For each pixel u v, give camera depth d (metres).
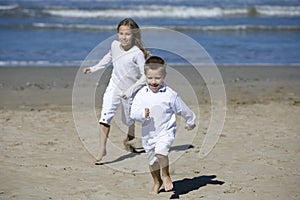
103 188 11.47
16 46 35.53
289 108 20.03
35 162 13.24
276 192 11.28
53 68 28.89
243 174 12.48
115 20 51.09
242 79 26.45
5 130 16.38
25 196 10.90
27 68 28.78
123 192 11.23
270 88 24.42
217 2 63.19
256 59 32.44
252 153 14.16
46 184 11.66
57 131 16.33
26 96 22.41
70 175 12.31
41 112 19.08
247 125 17.20
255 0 65.69
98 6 57.03
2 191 11.16
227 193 11.20
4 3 58.84
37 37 39.53
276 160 13.57
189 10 54.66
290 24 49.03
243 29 45.56
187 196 11.02
